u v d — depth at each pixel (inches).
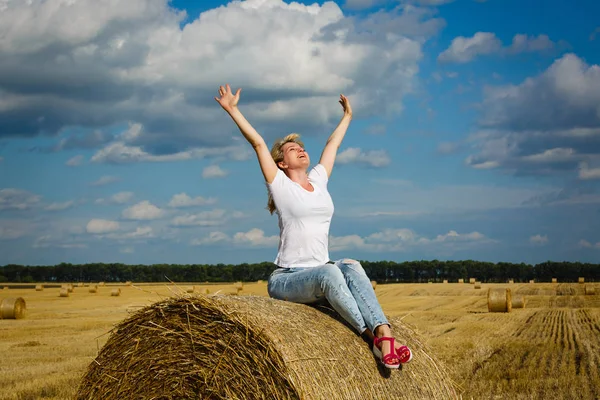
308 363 210.7
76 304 1498.5
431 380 253.1
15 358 584.7
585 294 1749.5
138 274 3924.7
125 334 245.3
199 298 227.0
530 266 3814.0
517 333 772.0
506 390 430.0
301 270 240.1
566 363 537.0
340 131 289.9
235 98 241.3
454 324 898.7
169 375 234.2
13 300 1090.7
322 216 245.1
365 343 235.8
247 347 215.9
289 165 251.6
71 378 471.2
